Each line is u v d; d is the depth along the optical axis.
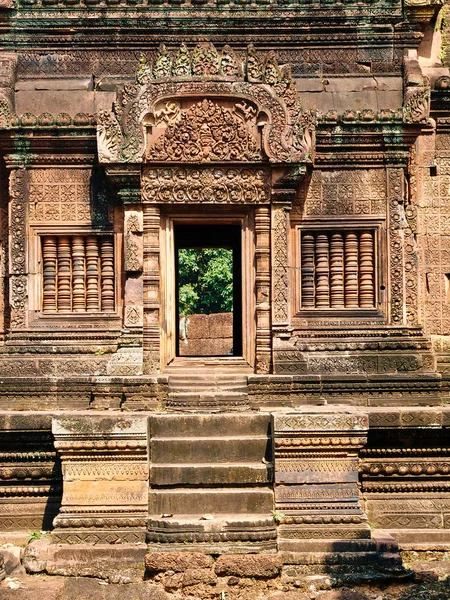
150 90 11.38
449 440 10.61
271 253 11.73
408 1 12.27
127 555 9.44
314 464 9.81
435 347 12.26
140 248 11.64
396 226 12.00
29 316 11.82
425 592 8.85
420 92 11.85
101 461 9.80
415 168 12.38
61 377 11.52
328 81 12.31
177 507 9.79
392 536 10.19
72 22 12.24
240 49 12.41
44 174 11.89
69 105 12.09
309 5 12.35
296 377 11.44
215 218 11.83
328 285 12.09
